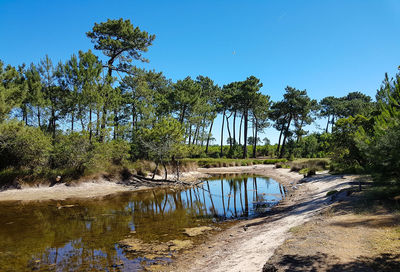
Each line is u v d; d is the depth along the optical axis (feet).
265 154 205.46
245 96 174.09
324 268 15.90
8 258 24.59
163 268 22.30
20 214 43.70
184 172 108.58
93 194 64.75
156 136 85.61
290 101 178.60
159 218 41.09
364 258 16.62
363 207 28.50
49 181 68.64
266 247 22.77
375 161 29.96
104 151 74.64
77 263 23.44
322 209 32.91
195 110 147.33
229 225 36.73
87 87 75.87
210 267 21.26
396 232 20.12
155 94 135.23
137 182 80.84
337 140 62.95
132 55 110.42
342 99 233.96
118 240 29.96
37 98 78.38
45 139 70.28
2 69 68.39
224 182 88.33
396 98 32.40
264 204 50.78
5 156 68.33
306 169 92.94
